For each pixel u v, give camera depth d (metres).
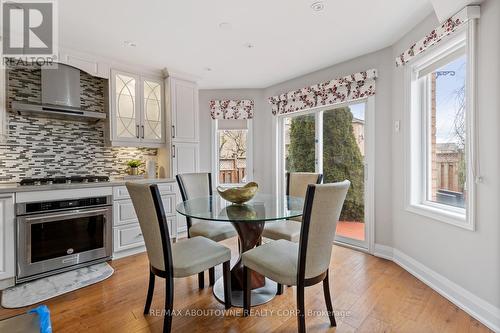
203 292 2.05
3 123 2.41
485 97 1.66
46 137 2.82
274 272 1.52
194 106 3.66
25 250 2.20
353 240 3.15
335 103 3.24
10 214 2.13
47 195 2.32
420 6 2.04
